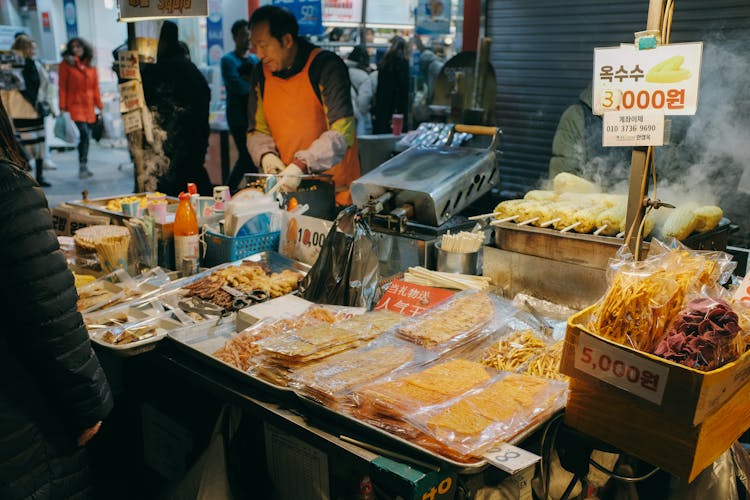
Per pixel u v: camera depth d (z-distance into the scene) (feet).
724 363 5.04
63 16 41.83
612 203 8.04
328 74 15.57
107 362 8.74
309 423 5.98
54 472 5.75
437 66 20.85
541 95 17.92
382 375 6.41
